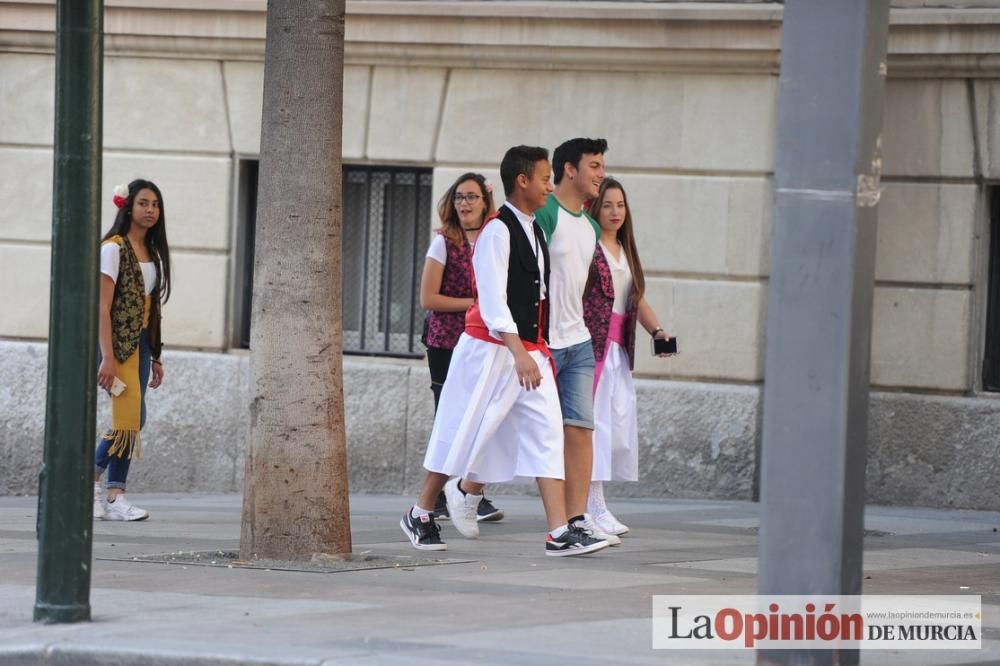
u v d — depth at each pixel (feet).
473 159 98.32
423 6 96.73
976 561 68.74
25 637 46.29
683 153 95.04
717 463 94.38
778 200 41.60
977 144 92.27
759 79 93.76
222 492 101.24
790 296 41.50
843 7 40.78
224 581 56.85
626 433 73.56
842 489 41.19
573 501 66.80
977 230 92.99
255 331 61.46
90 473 49.14
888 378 94.48
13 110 103.50
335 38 60.95
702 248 94.84
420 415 98.94
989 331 93.76
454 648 44.39
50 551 48.67
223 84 101.50
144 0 100.07
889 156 94.07
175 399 101.81
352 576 58.34
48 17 101.65
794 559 41.68
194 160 101.86
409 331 102.01
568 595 54.60
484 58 97.40
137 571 59.31
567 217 66.23
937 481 92.99
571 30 94.99
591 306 71.36
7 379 103.30
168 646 44.55
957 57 91.20
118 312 77.25
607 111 96.27
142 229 79.15
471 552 66.69
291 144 60.59
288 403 61.21
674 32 93.25
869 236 41.47
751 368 94.12
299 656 42.98
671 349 74.23
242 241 102.63
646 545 71.26
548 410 64.75
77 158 48.80
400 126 99.45
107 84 102.89
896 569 65.05
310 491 61.36
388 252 102.27
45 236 103.24
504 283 63.72
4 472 103.24
